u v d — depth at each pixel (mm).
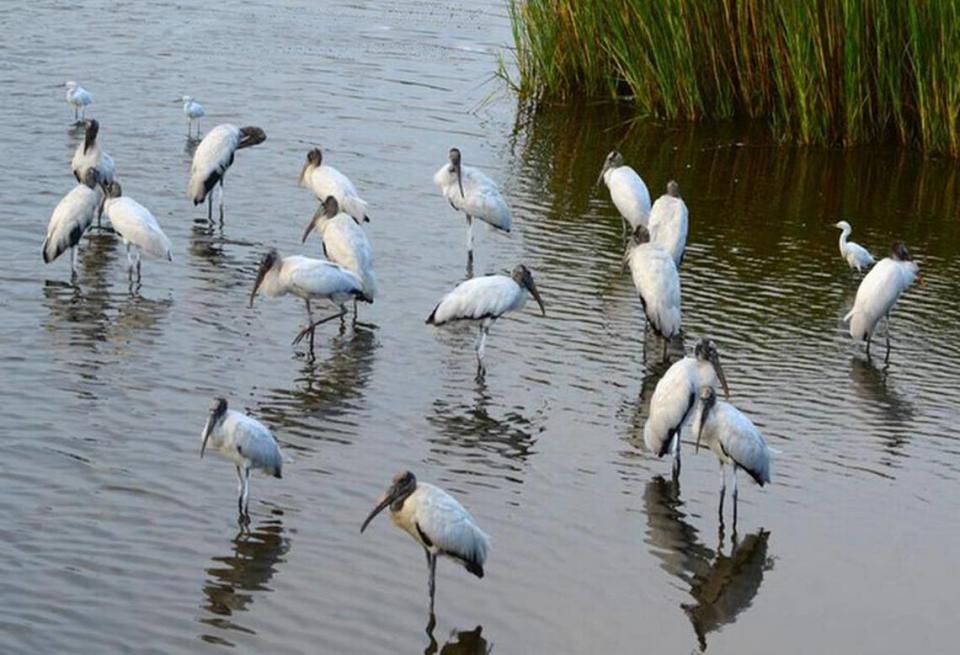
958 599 13422
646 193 23016
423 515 12391
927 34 27828
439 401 17047
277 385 17203
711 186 26484
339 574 13242
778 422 16844
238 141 23250
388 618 12586
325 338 18719
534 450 15922
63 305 19188
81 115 27500
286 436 15891
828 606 13219
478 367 17953
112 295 19656
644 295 18297
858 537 14430
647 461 15844
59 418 15930
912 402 17578
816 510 14930
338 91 30438
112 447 15352
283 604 12695
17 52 31578
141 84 29969
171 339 18297
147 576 12992
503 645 12305
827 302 20859
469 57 33844
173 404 16484
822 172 27703
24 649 11781
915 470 15859
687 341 19125
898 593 13484
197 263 21031
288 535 13836
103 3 36719
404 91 30844
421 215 23672
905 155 28656
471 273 21281
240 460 13969
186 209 23312
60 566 13031
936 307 20938
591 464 15695
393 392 17219
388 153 26750
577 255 22297
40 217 22297
